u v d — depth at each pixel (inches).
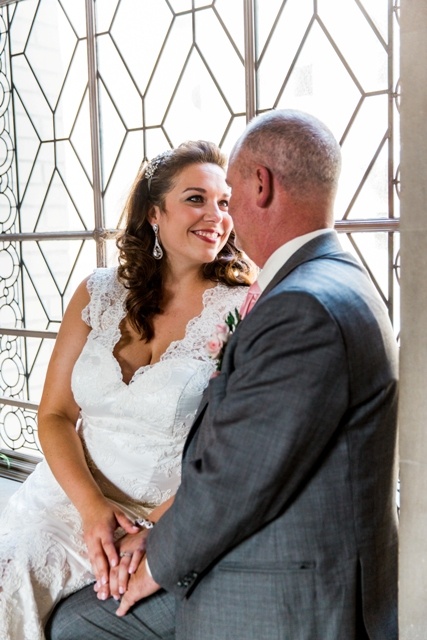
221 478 61.4
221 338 73.1
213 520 62.0
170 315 94.8
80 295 98.9
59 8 152.6
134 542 80.1
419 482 58.0
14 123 164.7
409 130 55.8
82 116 152.3
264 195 66.1
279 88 124.0
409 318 57.5
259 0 124.3
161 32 138.0
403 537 59.0
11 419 174.9
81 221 155.6
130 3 141.5
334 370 59.0
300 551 61.9
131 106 144.3
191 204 91.4
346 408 60.3
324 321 59.0
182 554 64.1
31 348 168.4
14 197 167.3
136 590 75.1
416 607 58.8
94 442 93.8
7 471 171.8
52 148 158.7
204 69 132.6
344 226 118.5
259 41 125.2
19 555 81.7
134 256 95.1
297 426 58.9
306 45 119.9
